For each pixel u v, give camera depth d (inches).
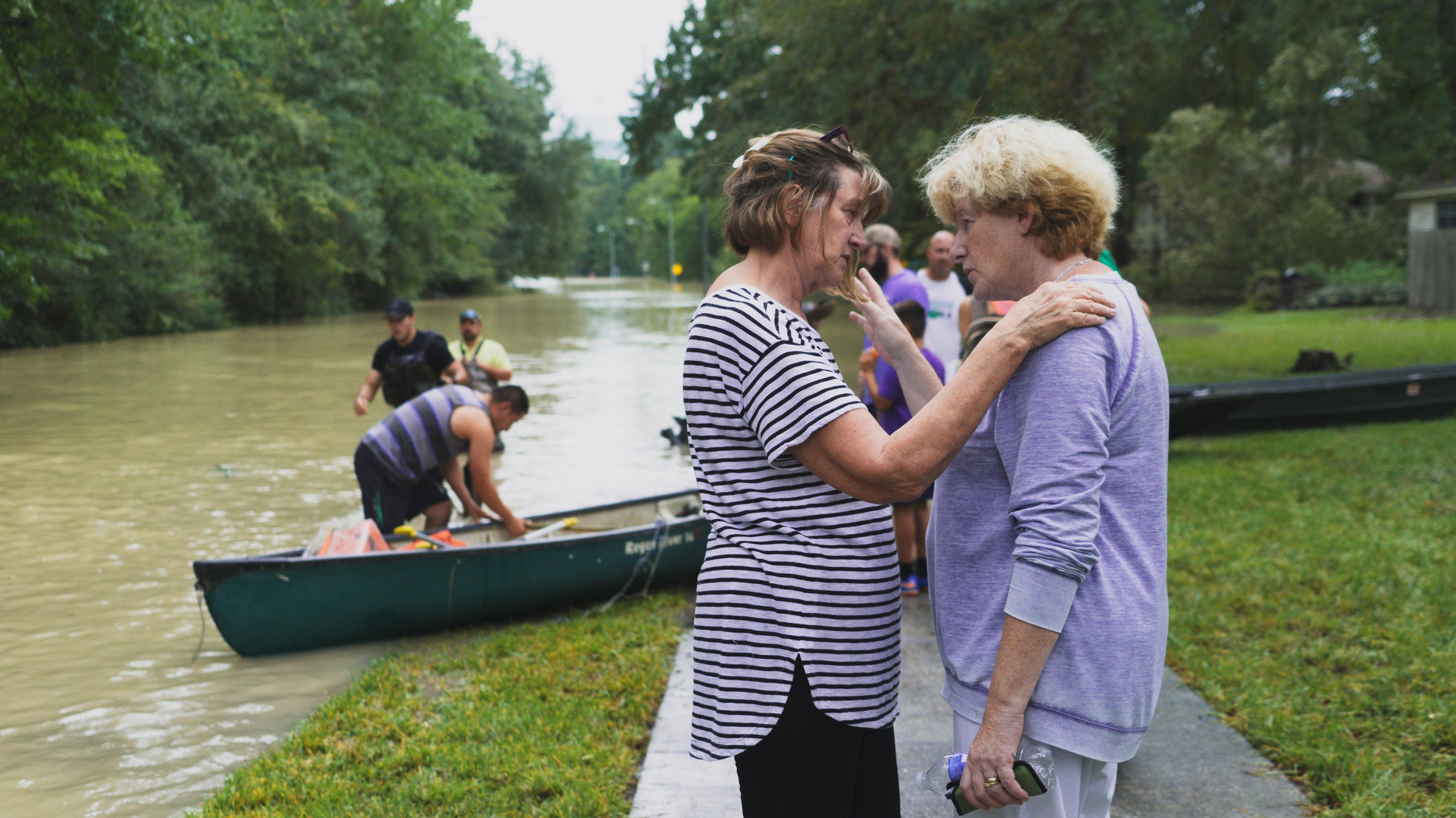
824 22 647.1
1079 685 67.2
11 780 141.6
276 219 1194.0
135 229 943.7
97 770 144.6
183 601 224.5
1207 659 170.1
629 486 343.9
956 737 73.2
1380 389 416.2
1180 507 280.2
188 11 589.3
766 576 70.6
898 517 216.7
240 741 154.6
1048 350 66.9
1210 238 1261.1
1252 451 370.0
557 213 2486.5
